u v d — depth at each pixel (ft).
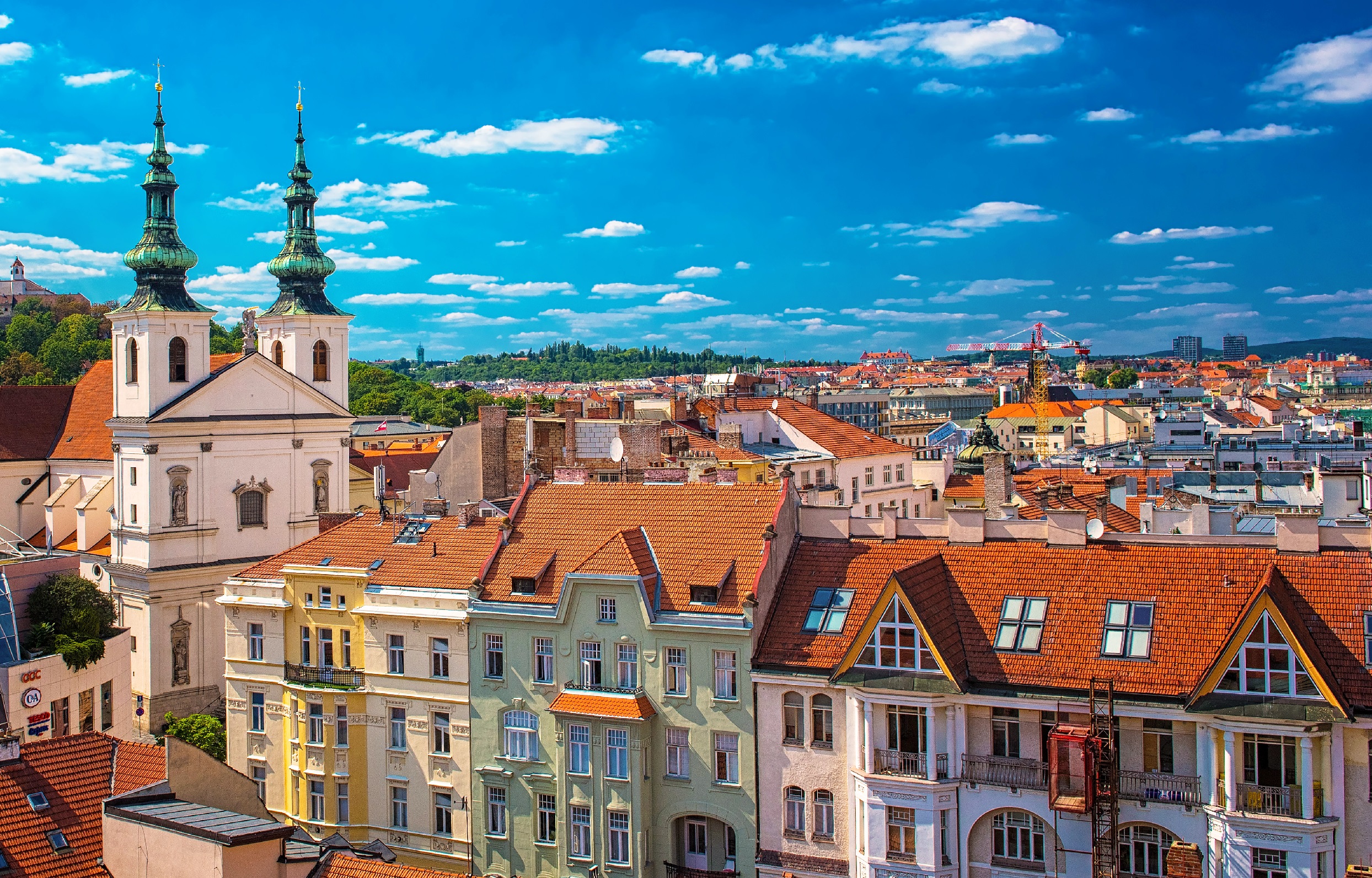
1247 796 150.92
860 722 172.24
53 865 144.97
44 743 161.27
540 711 198.70
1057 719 163.43
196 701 340.39
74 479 393.09
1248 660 152.25
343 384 401.90
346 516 257.75
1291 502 323.98
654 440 285.84
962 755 167.02
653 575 195.11
